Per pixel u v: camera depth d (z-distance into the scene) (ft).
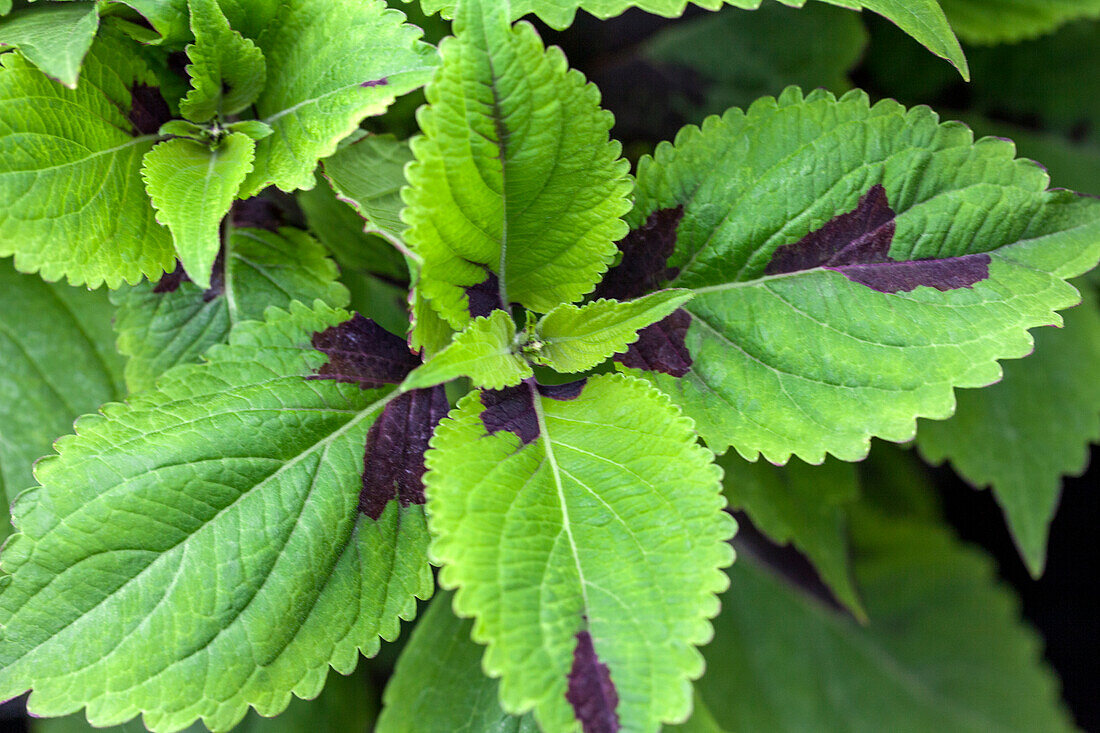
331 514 1.90
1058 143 2.32
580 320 1.93
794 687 2.44
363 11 1.91
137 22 1.94
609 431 1.90
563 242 1.92
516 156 1.88
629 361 1.96
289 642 1.89
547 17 1.90
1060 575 2.90
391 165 2.00
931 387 1.91
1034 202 1.94
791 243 1.96
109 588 1.87
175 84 1.96
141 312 1.96
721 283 1.97
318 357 1.93
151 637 1.87
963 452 2.16
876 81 2.33
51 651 1.86
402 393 1.94
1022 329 1.91
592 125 1.89
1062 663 2.93
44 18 1.94
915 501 2.67
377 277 2.07
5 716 2.12
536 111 1.87
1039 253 1.93
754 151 1.96
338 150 1.98
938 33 1.94
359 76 1.90
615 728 1.80
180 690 1.87
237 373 1.91
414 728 1.98
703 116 2.24
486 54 1.85
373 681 2.22
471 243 1.90
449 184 1.86
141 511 1.88
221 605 1.88
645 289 1.98
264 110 1.95
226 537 1.89
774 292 1.96
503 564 1.83
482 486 1.85
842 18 2.22
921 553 2.66
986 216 1.94
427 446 1.94
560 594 1.83
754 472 2.09
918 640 2.61
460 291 1.91
